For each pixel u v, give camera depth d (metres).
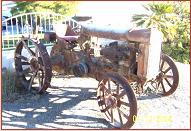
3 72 6.75
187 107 5.66
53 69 6.54
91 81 7.07
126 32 5.05
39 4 11.73
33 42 6.25
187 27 10.15
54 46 6.53
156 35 5.01
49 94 6.27
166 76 6.05
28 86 6.39
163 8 10.35
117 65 5.36
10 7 12.03
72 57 6.11
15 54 6.70
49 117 5.26
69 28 6.79
